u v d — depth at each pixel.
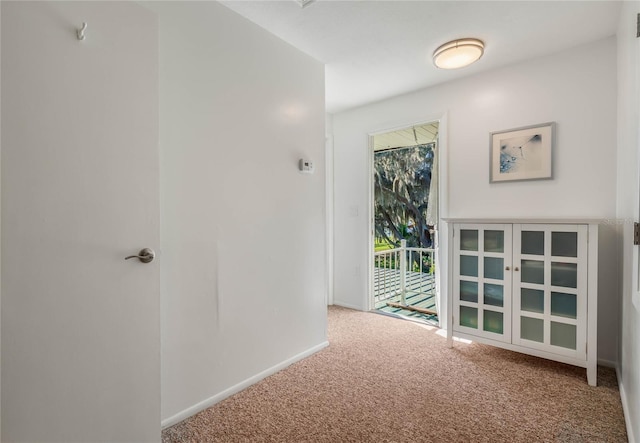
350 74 2.80
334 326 3.10
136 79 1.38
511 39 2.26
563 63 2.41
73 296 1.20
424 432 1.53
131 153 1.36
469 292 2.44
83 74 1.23
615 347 2.21
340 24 2.07
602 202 2.26
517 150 2.60
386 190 4.99
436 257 3.44
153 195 1.44
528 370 2.16
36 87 1.12
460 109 2.91
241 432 1.55
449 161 2.98
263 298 2.10
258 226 2.07
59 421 1.17
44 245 1.14
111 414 1.30
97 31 1.26
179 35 1.66
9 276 1.07
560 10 1.93
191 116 1.70
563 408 1.71
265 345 2.11
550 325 2.08
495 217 2.72
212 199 1.80
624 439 1.47
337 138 3.85
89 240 1.24
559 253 2.05
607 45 2.24
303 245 2.41
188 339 1.69
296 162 2.35
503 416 1.65
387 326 3.10
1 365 1.06
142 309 1.40
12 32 1.07
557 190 2.44
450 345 2.55
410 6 1.89
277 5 1.88
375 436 1.51
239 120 1.95
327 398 1.84
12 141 1.07
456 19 2.03
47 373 1.15
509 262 2.24
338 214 3.85
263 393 1.90
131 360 1.36
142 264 1.40
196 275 1.72
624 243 1.85
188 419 1.65
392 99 3.37
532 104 2.54
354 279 3.71
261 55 2.09
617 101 2.18
